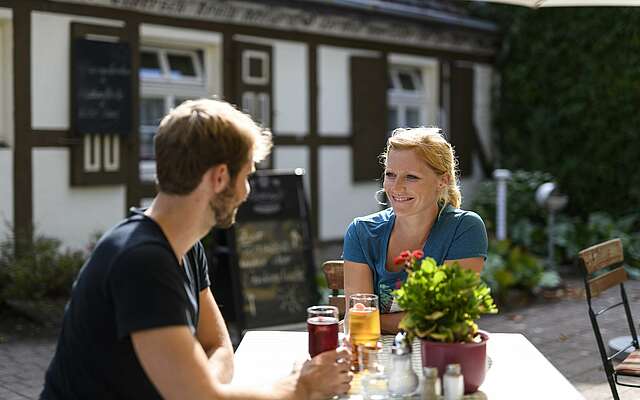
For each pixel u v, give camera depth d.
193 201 2.02
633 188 11.43
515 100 12.80
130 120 8.40
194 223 2.04
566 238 10.19
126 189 8.55
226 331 2.53
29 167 7.79
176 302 1.91
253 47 9.77
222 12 9.36
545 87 12.34
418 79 12.36
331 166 10.91
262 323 6.24
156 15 8.74
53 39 7.90
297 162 10.48
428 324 2.17
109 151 8.34
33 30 7.75
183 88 9.21
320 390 2.18
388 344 2.81
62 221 8.05
